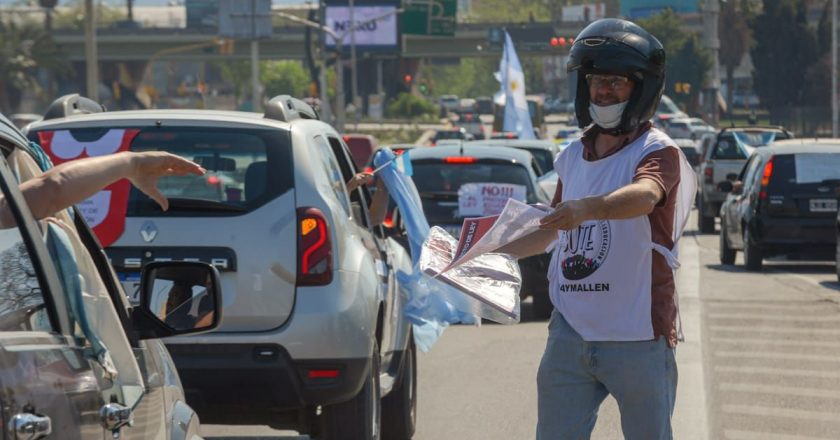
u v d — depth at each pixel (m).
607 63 8.31
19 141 6.14
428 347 14.37
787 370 18.84
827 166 33.31
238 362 11.55
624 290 8.45
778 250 33.31
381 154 14.80
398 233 16.14
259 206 11.86
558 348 8.70
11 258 5.34
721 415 15.76
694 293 27.97
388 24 182.00
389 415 14.34
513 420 15.72
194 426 7.52
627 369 8.49
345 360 11.71
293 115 12.88
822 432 14.87
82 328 5.91
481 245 7.75
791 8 192.62
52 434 5.07
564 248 8.62
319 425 12.63
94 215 11.88
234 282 11.68
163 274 7.03
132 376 6.50
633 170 8.40
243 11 115.94
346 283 11.89
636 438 8.66
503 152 24.67
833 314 24.84
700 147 70.06
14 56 179.12
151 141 12.34
